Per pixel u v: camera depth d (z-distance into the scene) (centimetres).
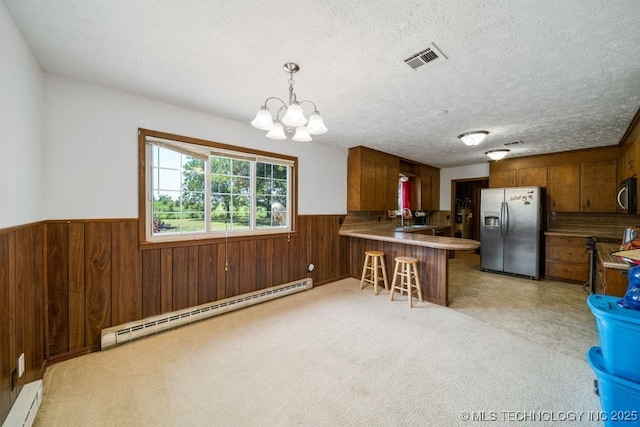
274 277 361
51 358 206
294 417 153
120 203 239
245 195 337
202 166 298
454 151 469
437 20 143
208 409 159
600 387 138
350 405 162
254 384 181
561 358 211
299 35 158
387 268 407
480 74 202
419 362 206
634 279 139
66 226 213
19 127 159
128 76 211
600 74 199
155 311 259
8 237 144
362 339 243
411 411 157
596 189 425
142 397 168
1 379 135
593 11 134
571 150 445
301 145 391
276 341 239
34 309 184
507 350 223
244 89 233
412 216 610
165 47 173
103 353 220
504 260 479
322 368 199
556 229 478
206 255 295
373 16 141
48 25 151
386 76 207
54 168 208
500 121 308
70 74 208
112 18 145
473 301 343
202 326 270
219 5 134
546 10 134
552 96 240
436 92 235
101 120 228
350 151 455
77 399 166
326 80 214
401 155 505
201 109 281
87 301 223
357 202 444
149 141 255
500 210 482
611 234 432
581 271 418
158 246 260
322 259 423
